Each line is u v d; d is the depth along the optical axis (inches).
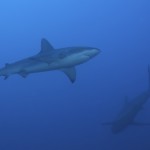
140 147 731.4
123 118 472.7
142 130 852.6
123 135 823.7
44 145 885.8
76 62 262.2
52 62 262.8
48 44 272.8
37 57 270.8
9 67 285.9
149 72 533.0
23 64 279.0
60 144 876.6
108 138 836.6
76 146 830.5
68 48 265.9
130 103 498.0
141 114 914.7
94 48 264.1
